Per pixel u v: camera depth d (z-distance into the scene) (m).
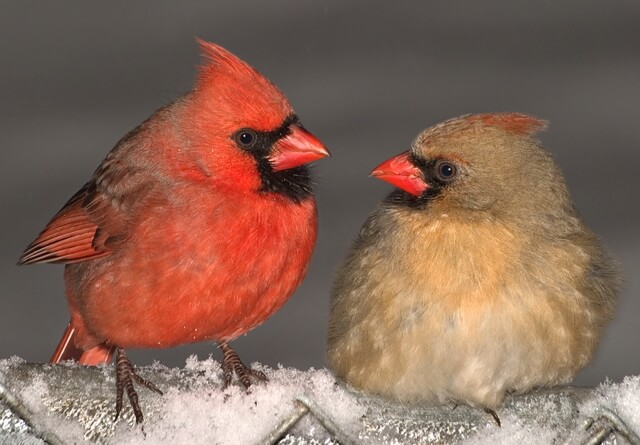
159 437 3.74
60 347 3.85
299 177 3.81
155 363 3.82
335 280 3.81
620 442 3.75
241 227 3.80
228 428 3.74
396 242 3.78
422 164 3.79
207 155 3.81
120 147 3.84
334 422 3.74
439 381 3.78
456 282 3.77
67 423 3.74
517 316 3.77
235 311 3.81
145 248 3.80
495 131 3.79
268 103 3.81
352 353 3.79
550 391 3.76
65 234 3.83
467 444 3.75
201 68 3.82
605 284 3.79
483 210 3.78
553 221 3.79
